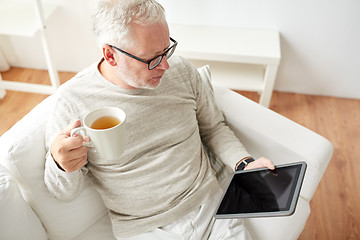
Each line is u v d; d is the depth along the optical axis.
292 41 2.29
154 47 1.02
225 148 1.32
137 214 1.20
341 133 2.24
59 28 2.39
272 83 2.14
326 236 1.75
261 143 1.37
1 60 2.52
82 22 2.36
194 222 1.18
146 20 1.00
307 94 2.52
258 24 2.25
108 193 1.20
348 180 1.99
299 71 2.42
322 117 2.34
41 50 2.50
